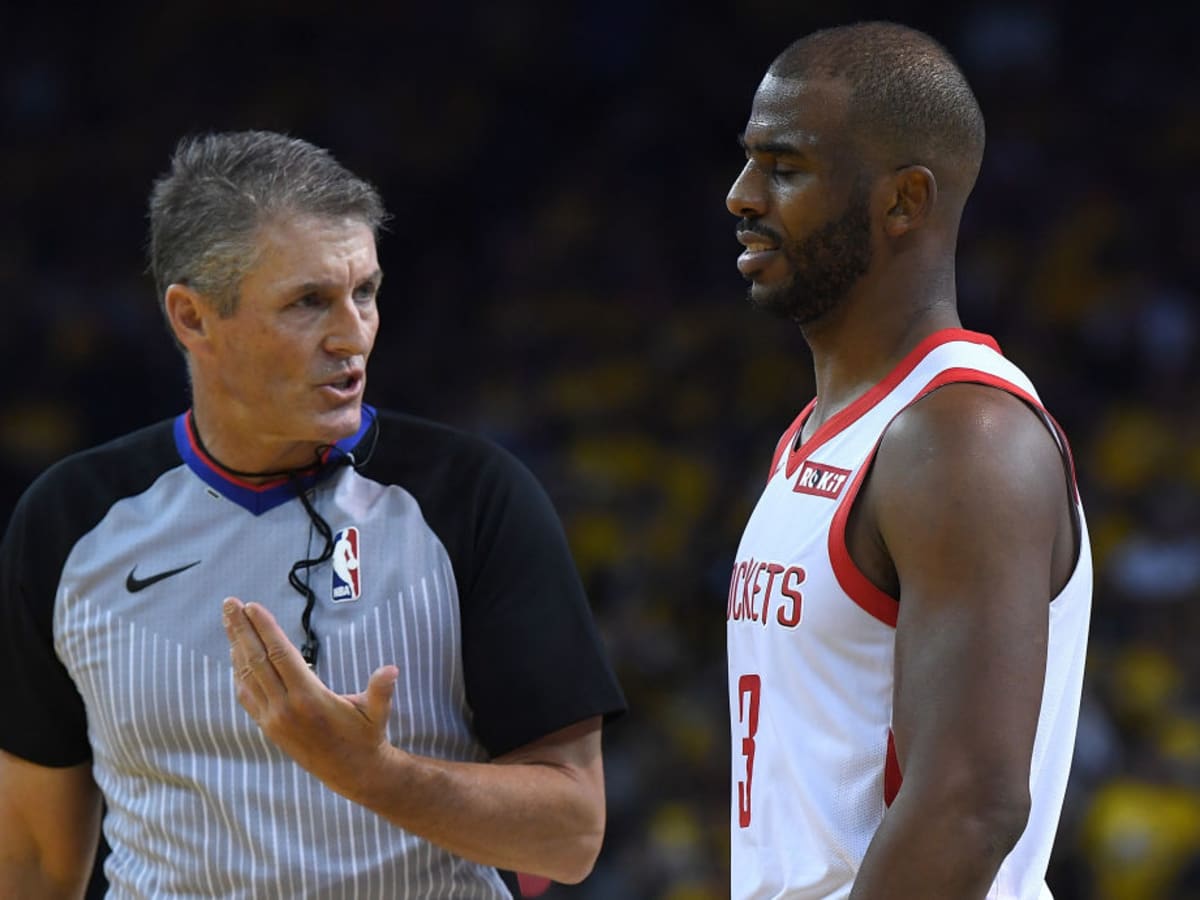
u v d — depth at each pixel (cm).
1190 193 4456
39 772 977
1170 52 4938
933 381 775
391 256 4797
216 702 908
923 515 731
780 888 806
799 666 796
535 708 920
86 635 932
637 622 3136
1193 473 3594
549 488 3694
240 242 869
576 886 2700
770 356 4181
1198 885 2564
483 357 4416
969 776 694
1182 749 2802
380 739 809
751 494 3566
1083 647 801
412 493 948
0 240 4712
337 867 901
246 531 931
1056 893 2583
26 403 4169
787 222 814
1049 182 4556
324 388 886
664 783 2847
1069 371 3988
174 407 4147
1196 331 4047
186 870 909
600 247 4669
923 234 816
